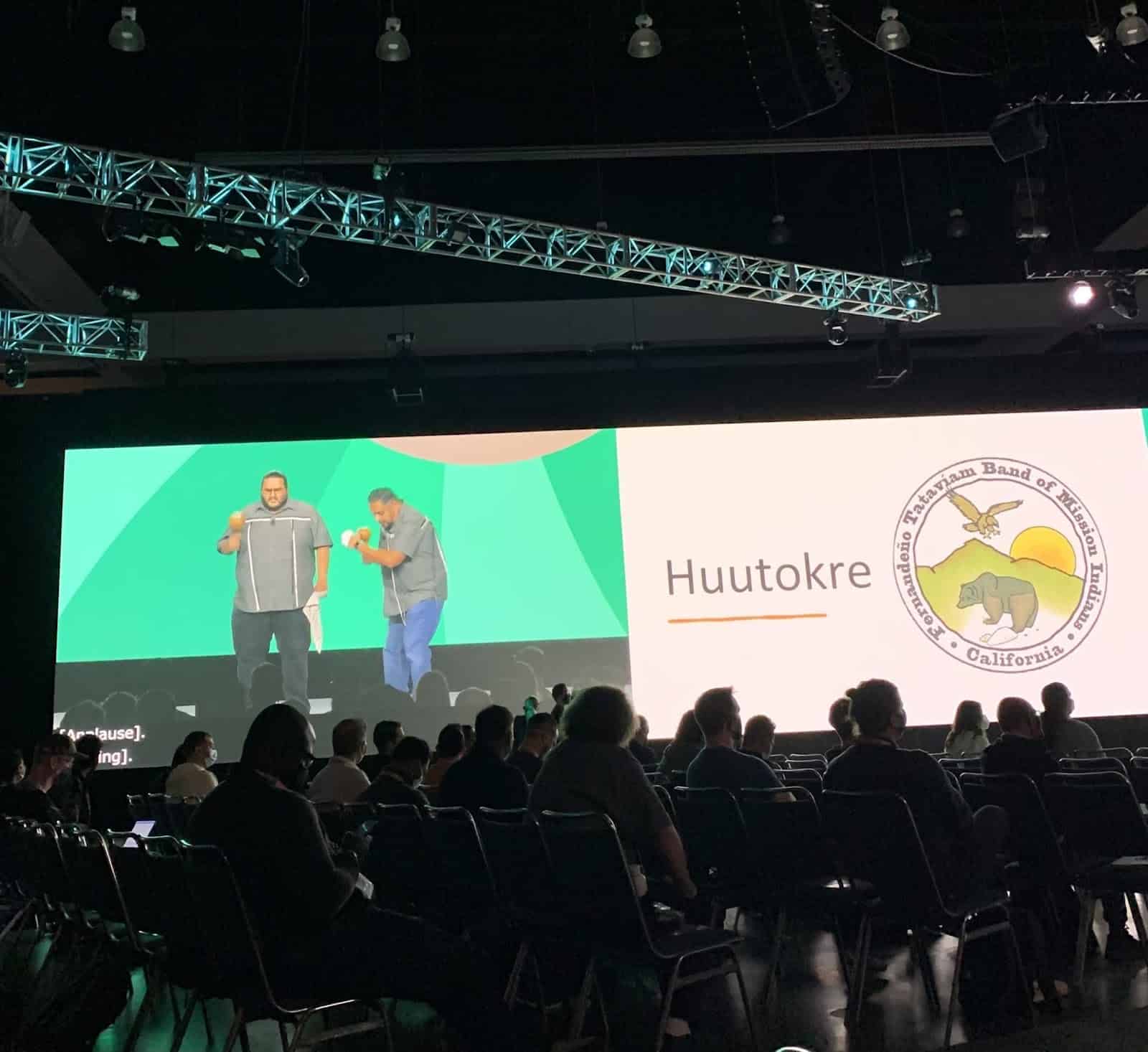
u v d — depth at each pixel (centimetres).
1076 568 1007
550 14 715
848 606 990
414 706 960
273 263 715
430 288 1014
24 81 705
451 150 794
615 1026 342
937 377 1088
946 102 787
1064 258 862
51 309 945
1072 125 793
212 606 966
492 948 347
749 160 857
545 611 980
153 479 980
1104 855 361
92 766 671
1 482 1028
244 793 258
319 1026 369
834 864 370
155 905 297
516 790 404
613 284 1039
